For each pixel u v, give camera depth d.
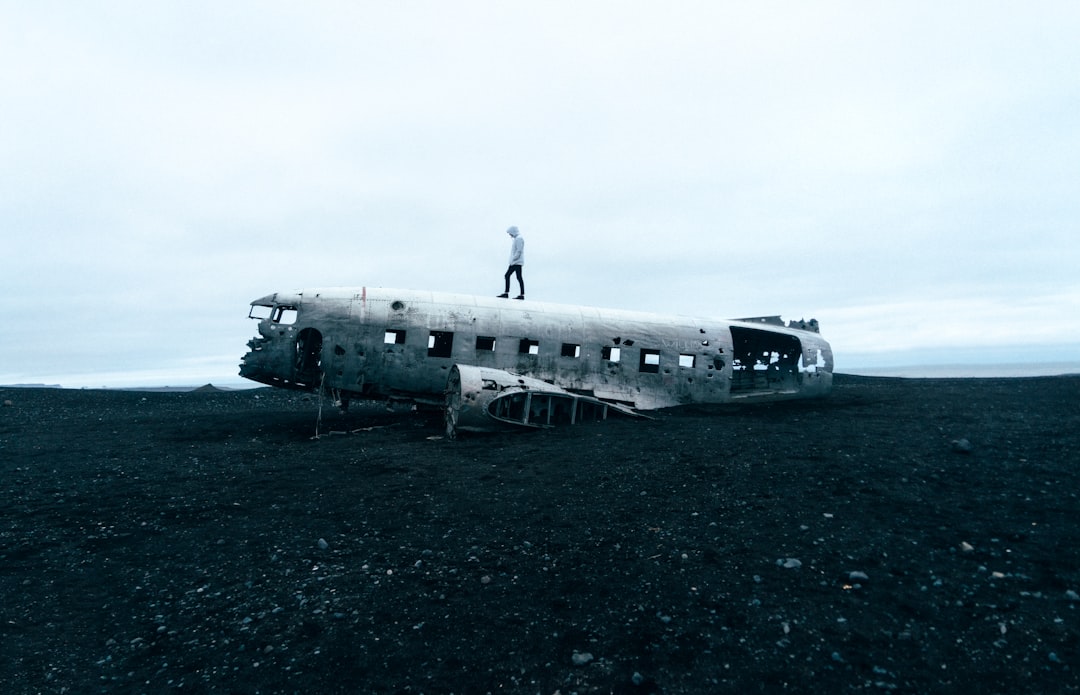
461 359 13.79
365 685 3.54
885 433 9.98
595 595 4.61
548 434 11.77
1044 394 14.53
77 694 3.50
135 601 4.73
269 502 7.35
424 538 6.02
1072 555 4.75
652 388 15.30
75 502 7.36
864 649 3.70
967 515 5.78
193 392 23.28
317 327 13.11
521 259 15.88
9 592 4.85
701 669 3.58
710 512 6.35
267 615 4.45
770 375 19.17
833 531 5.57
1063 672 3.35
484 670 3.66
